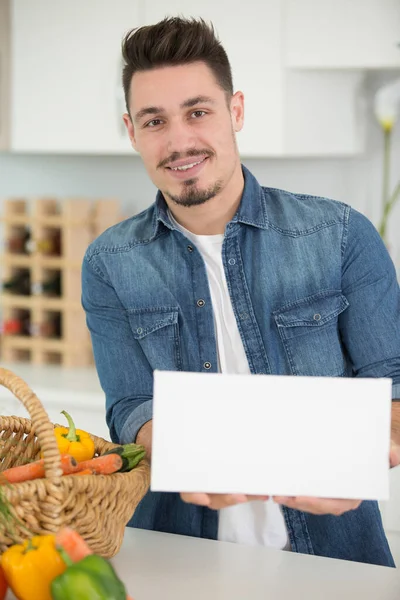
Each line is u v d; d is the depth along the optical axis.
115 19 2.82
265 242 1.54
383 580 1.21
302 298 1.52
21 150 2.99
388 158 2.95
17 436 1.39
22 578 1.06
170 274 1.57
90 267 1.63
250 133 2.72
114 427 1.58
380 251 1.52
